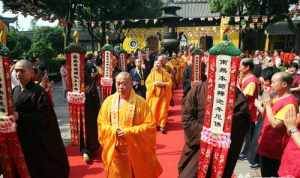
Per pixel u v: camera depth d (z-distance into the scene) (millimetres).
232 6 28359
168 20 19172
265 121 4926
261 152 4961
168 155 7902
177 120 11688
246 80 6516
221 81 3975
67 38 19609
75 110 7504
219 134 4020
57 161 5035
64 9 22609
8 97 4293
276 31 41812
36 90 4867
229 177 4574
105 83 9766
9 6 18922
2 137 4383
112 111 5156
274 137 4773
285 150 4152
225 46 3916
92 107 7633
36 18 18359
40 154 4871
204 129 4141
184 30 31141
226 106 3969
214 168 4086
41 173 4922
